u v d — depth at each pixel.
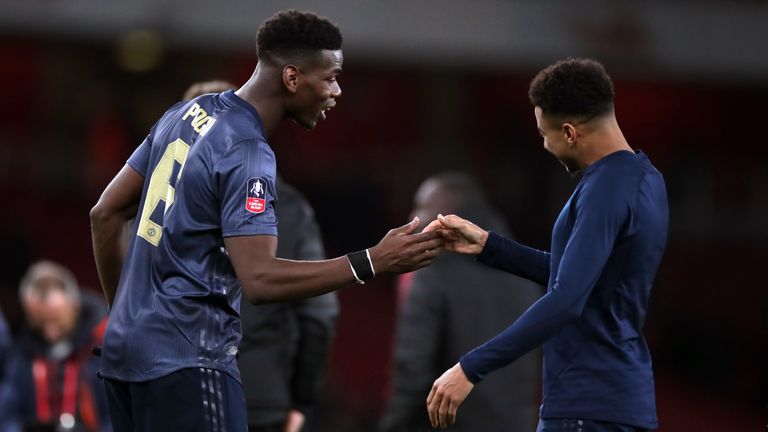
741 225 67.31
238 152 11.58
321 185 59.91
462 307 18.27
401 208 64.69
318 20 12.06
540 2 59.50
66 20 52.56
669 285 63.19
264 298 11.27
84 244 59.97
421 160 67.19
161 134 12.27
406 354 18.30
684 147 67.56
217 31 54.34
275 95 12.05
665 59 59.00
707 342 55.94
